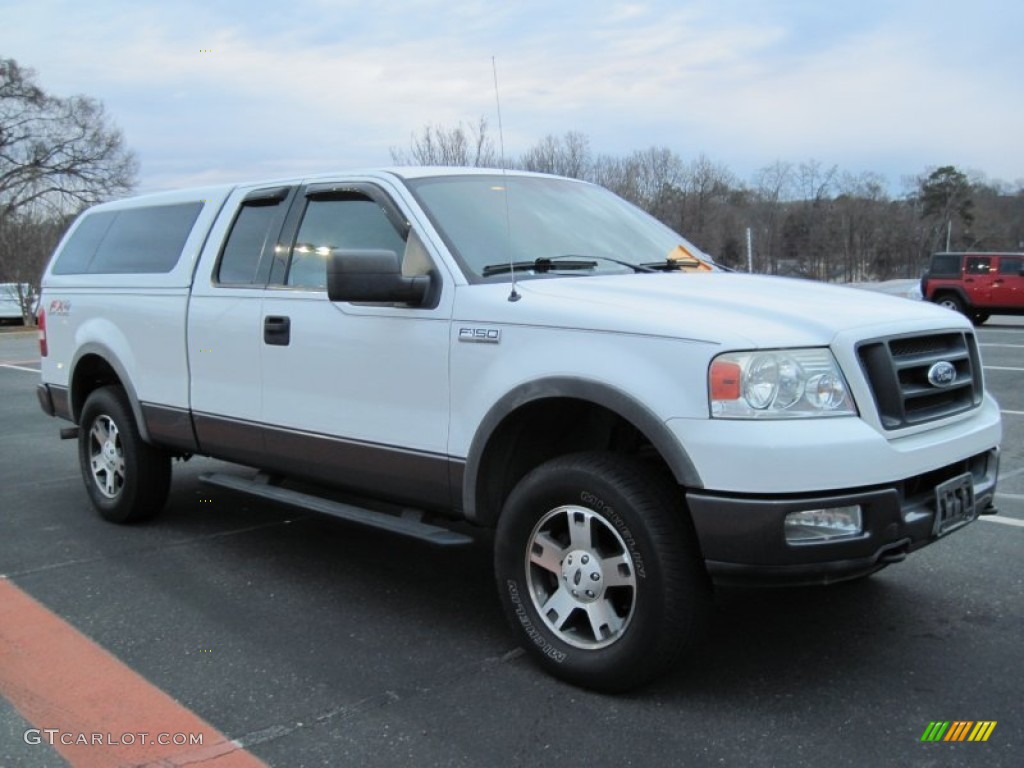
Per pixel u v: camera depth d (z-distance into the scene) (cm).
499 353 347
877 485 293
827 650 364
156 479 557
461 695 333
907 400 317
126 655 372
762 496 285
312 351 420
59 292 610
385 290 360
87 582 462
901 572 454
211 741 303
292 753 295
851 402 299
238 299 462
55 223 4078
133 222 570
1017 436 805
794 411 291
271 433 446
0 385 1383
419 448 379
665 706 320
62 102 4566
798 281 408
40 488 681
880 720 307
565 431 375
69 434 610
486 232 398
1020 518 547
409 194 402
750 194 5944
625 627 319
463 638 387
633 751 290
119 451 566
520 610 350
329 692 337
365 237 415
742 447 286
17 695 338
